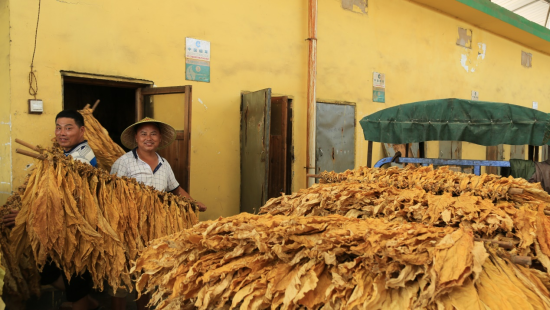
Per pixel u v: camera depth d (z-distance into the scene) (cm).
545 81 1211
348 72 666
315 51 587
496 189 205
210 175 509
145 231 274
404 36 761
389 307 130
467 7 815
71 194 239
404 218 196
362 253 138
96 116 625
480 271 126
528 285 138
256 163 490
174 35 472
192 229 169
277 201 237
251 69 543
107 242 250
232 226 159
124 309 287
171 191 343
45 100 384
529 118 390
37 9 378
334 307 139
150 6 452
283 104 509
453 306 124
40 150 241
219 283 150
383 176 260
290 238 150
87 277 268
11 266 286
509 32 990
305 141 605
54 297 338
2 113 382
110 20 423
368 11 693
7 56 367
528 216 169
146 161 315
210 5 501
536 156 435
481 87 953
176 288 154
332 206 215
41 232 229
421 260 129
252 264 149
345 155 671
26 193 238
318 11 618
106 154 368
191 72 488
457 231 140
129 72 438
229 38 520
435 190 229
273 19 563
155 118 449
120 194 263
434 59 825
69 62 398
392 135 459
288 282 143
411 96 780
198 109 496
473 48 924
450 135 431
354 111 681
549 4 1201
